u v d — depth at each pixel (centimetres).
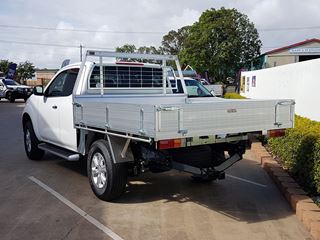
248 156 941
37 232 474
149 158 540
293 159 712
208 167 582
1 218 518
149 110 452
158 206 573
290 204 577
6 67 6212
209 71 5084
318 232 447
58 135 733
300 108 1180
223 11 5012
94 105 578
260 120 542
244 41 5128
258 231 484
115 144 560
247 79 2412
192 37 5109
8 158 905
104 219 518
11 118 1867
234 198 616
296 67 1234
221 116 499
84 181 703
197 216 534
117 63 726
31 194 624
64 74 743
